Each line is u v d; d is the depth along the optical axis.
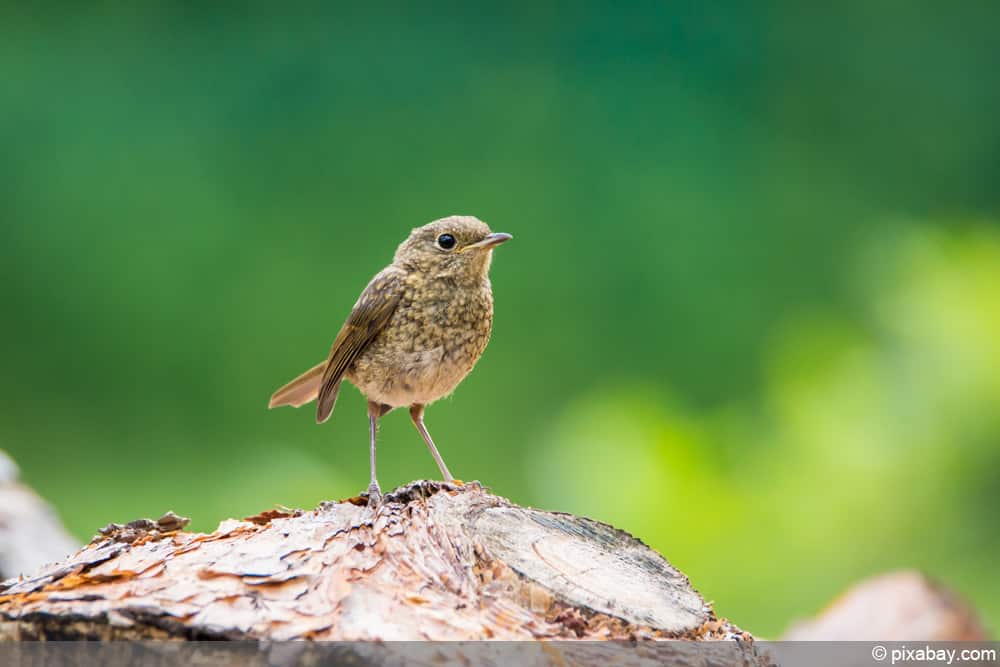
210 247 14.98
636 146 16.64
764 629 8.59
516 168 16.34
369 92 16.45
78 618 4.37
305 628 4.31
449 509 4.94
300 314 14.90
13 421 13.95
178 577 4.54
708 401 15.31
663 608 4.75
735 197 16.53
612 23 17.31
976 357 8.62
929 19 17.91
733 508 8.52
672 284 15.88
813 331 9.34
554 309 15.55
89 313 14.42
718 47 17.50
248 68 16.19
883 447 8.68
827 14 18.22
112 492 13.59
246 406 14.43
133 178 15.12
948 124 17.44
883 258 9.40
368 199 15.86
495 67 16.98
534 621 4.55
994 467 8.62
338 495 10.06
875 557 8.63
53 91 15.30
